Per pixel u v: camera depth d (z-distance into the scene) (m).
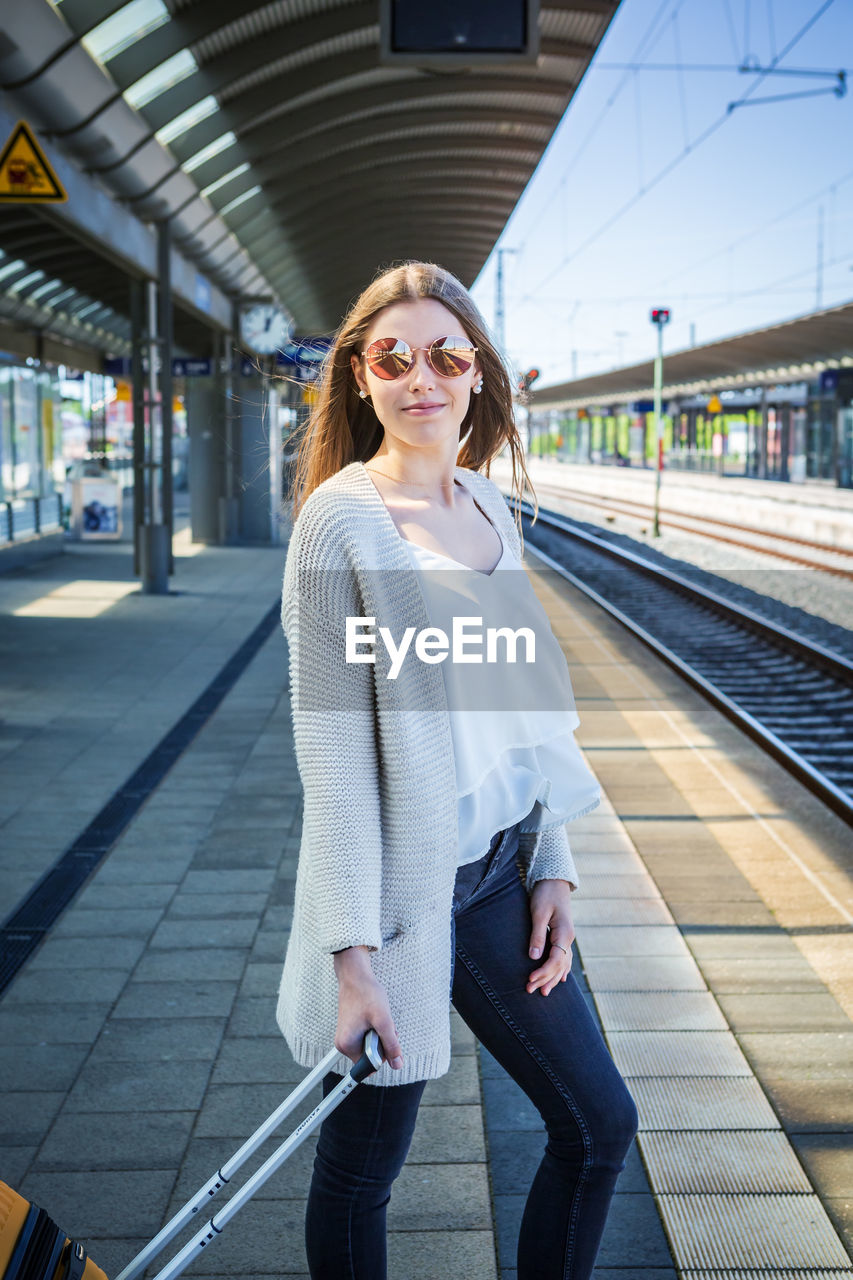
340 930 1.66
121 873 4.98
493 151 14.77
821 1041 3.37
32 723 7.96
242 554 20.39
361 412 2.06
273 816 5.79
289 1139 1.69
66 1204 2.71
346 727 1.74
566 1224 1.90
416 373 1.86
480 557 1.93
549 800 1.95
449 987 1.82
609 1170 1.90
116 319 23.48
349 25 9.95
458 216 17.66
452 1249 2.54
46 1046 3.47
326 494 1.81
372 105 11.92
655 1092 3.11
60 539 20.38
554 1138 1.91
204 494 22.00
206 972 3.99
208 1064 3.37
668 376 50.59
